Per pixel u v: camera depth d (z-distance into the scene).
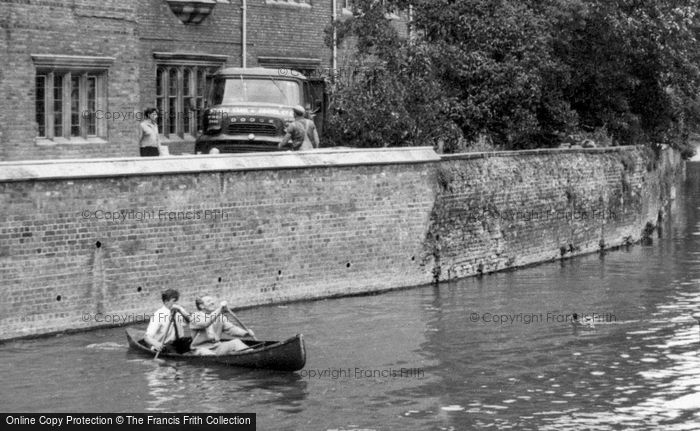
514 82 43.75
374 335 28.89
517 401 23.38
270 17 46.84
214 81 38.81
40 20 33.59
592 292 35.56
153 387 23.69
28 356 25.75
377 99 39.12
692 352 27.66
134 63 36.44
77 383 23.83
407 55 40.88
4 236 26.69
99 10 35.22
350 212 34.00
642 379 25.17
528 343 28.45
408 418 22.11
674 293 35.53
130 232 28.98
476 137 43.88
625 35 50.22
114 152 35.97
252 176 31.55
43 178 27.17
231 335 26.30
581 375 25.45
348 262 34.09
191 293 30.31
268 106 37.88
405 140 39.50
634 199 49.50
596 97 52.53
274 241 32.19
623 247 47.66
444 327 30.00
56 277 27.66
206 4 42.62
